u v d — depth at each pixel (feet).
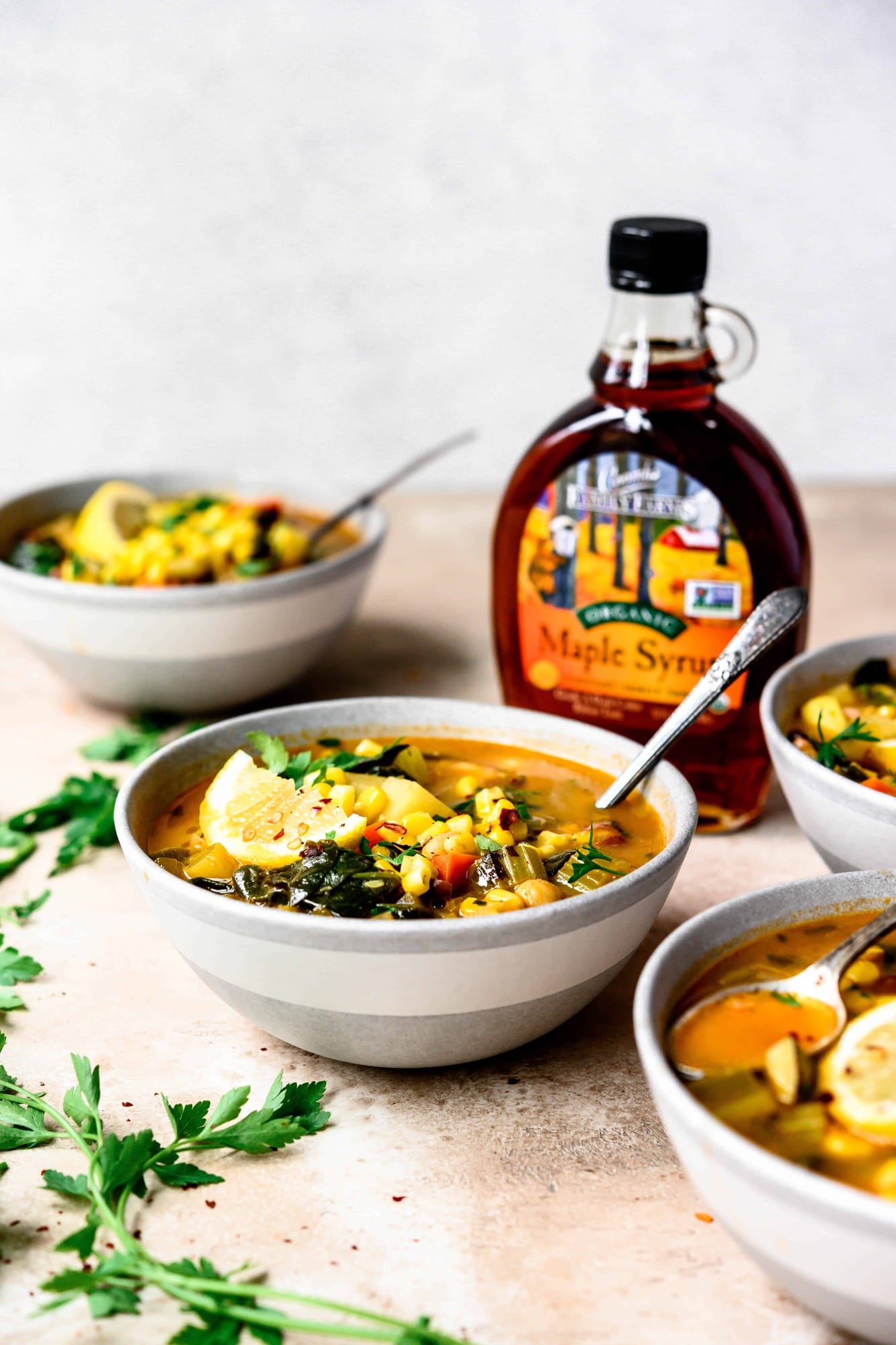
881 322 4.22
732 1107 1.76
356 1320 1.80
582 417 2.42
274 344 4.17
